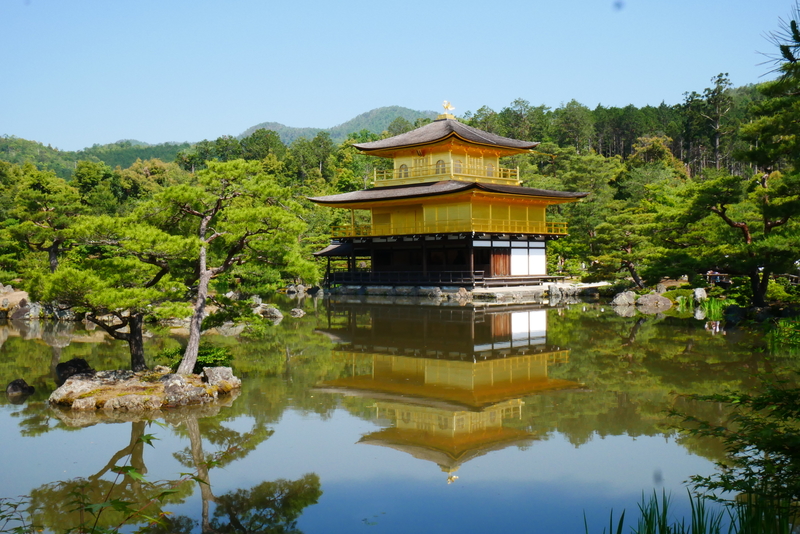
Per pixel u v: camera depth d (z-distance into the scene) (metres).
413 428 19.48
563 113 138.50
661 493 14.41
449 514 13.53
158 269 24.44
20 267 59.41
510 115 147.88
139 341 24.27
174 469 16.27
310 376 26.61
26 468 16.25
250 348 33.59
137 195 111.56
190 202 23.39
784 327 15.34
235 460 16.81
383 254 69.19
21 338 38.19
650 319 42.88
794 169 24.36
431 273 62.09
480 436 18.67
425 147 67.00
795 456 9.53
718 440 18.02
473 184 57.41
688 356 29.94
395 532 12.75
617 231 57.78
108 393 21.89
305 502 14.19
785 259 35.12
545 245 68.06
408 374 26.98
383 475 15.79
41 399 22.91
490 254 62.19
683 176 108.75
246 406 21.89
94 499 14.44
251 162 23.88
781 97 25.88
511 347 33.22
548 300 57.53
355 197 66.06
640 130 147.00
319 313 49.47
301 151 149.50
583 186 85.94
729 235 39.38
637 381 25.16
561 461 16.59
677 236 46.06
